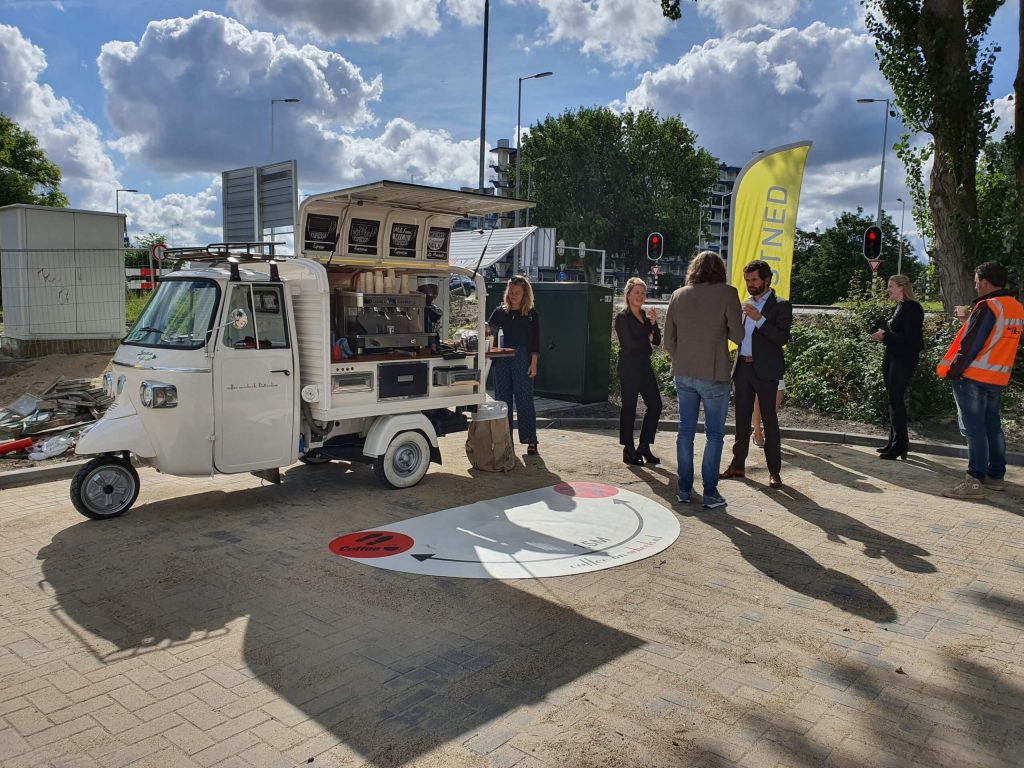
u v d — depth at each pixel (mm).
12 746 2936
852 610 4254
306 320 6234
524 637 3908
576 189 61875
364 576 4730
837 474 7375
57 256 12305
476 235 13820
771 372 6727
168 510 6098
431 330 7152
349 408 6336
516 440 9109
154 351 5777
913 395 9242
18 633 3914
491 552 5180
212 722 3115
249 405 5887
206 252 6531
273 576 4715
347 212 6898
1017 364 10773
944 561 5020
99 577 4676
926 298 14180
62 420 8195
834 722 3133
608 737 3016
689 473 6367
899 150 12859
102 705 3242
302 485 6922
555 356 11336
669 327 6328
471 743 2971
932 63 11484
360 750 2924
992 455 6953
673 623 4082
